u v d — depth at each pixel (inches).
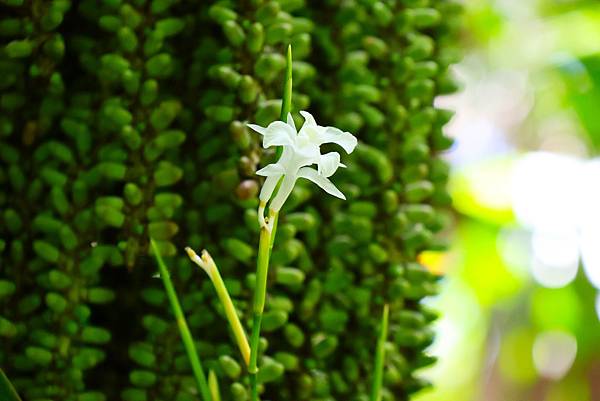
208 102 28.0
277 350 28.7
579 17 62.0
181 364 27.6
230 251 27.5
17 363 27.7
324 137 24.1
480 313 73.4
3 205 28.2
